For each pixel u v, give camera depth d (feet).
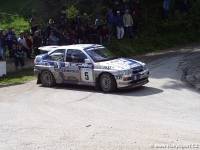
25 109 34.53
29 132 27.14
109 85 40.09
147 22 85.66
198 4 91.91
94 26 73.00
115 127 27.45
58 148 23.40
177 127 26.89
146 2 90.89
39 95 40.68
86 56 42.27
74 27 70.90
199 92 39.11
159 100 35.96
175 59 61.62
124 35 78.59
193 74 48.88
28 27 79.20
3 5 91.81
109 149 22.82
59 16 72.13
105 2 85.35
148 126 27.37
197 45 76.48
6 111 34.06
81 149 23.04
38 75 46.83
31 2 90.79
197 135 24.95
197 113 30.78
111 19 74.90
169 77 48.08
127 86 39.37
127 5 81.35
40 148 23.56
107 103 35.58
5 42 59.21
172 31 84.58
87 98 38.06
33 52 66.64
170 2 89.20
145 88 42.04
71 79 43.60
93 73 41.27
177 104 34.17
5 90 45.06
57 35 66.08
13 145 24.38
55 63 44.62
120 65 40.09
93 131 26.66
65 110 33.42
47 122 29.68
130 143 23.77
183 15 88.12
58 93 41.27
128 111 32.24
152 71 52.75
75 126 28.17
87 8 83.15
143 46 75.97
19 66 60.70
